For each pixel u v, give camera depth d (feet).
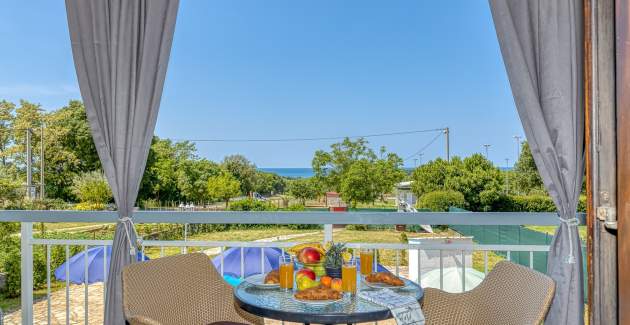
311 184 48.47
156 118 8.09
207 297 6.97
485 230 15.81
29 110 43.27
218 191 45.93
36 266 21.48
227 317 7.01
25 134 41.96
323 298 5.20
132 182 7.93
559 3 7.32
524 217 7.63
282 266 5.88
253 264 10.67
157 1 8.04
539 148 7.31
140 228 29.12
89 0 8.06
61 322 16.72
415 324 5.04
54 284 22.21
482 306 6.29
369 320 4.91
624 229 4.68
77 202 38.22
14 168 41.60
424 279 10.93
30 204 38.11
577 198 7.18
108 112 7.97
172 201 43.42
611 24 5.41
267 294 5.68
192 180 44.98
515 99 7.46
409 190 45.32
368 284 5.98
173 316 6.55
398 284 5.90
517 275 6.01
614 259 5.43
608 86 5.44
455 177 37.29
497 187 33.22
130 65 7.97
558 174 7.23
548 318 7.18
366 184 47.03
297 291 5.69
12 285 19.10
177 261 6.86
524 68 7.39
